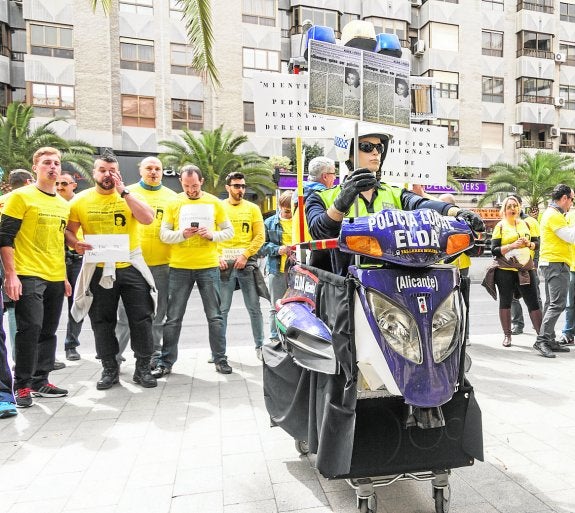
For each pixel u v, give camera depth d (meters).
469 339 6.86
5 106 26.86
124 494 2.74
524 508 2.52
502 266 6.34
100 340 4.81
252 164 25.89
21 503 2.66
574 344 6.53
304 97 3.48
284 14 31.38
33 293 4.32
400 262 2.11
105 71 27.05
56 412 4.14
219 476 2.94
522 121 35.38
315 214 2.57
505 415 3.88
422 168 4.16
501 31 35.66
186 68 29.03
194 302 12.55
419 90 4.19
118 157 24.98
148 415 4.03
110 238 4.62
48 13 26.20
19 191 4.33
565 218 6.07
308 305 2.79
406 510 2.53
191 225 5.05
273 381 3.10
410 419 2.20
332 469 2.19
